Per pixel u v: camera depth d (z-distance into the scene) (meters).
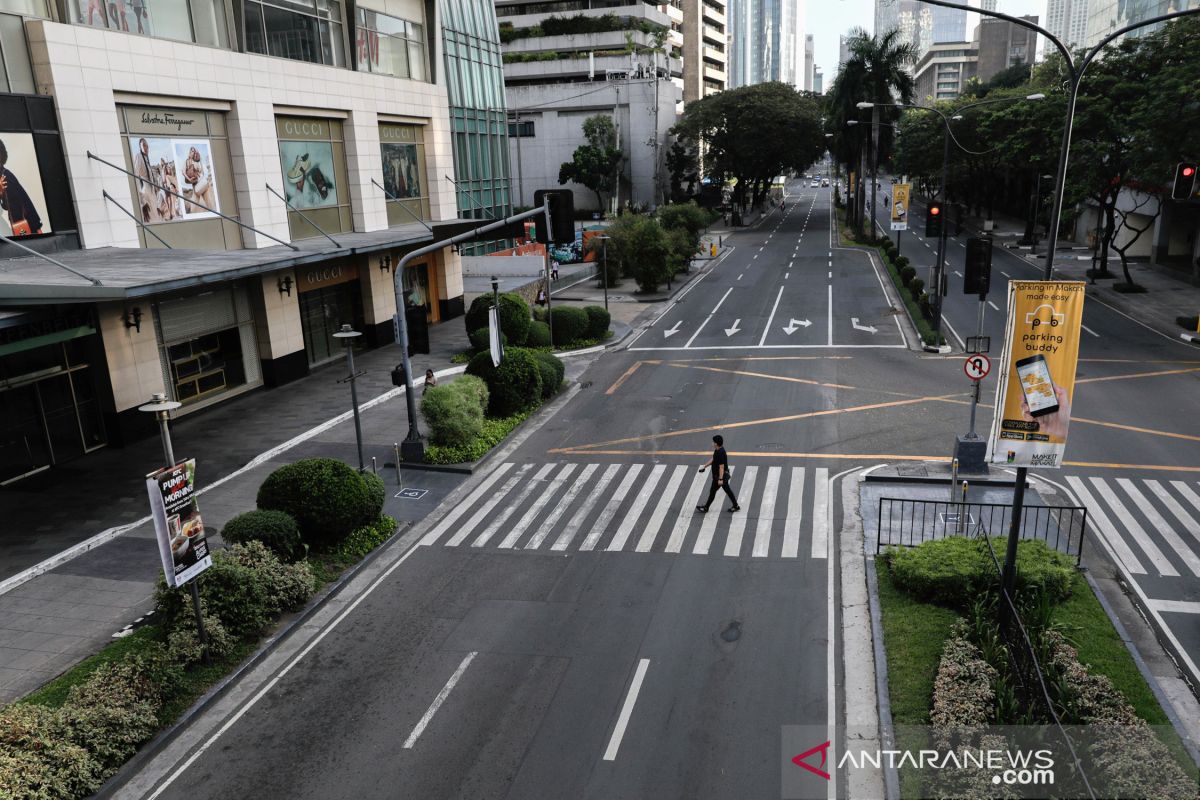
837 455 20.78
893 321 38.44
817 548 15.62
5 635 12.99
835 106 70.44
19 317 17.44
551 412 25.88
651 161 97.44
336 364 31.97
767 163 94.50
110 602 13.98
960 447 18.89
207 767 10.08
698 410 25.38
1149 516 16.61
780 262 61.25
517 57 100.06
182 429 24.00
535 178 100.81
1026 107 51.59
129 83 22.17
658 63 102.75
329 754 10.20
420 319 20.12
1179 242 51.47
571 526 17.12
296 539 14.72
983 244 21.80
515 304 33.12
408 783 9.61
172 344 24.41
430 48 38.56
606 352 34.66
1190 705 10.48
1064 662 10.58
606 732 10.39
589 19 98.88
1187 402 24.39
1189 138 31.03
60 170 20.53
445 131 39.94
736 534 16.41
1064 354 10.98
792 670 11.63
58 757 9.41
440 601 14.12
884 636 12.19
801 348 33.66
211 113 25.84
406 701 11.24
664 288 51.28
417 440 20.86
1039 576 12.56
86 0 21.14
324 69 30.61
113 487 19.36
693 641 12.52
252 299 27.88
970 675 10.55
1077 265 53.16
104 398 21.86
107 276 17.58
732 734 10.27
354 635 13.09
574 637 12.77
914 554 13.72
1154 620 12.73
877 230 80.94
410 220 37.81
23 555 15.84
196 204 22.58
